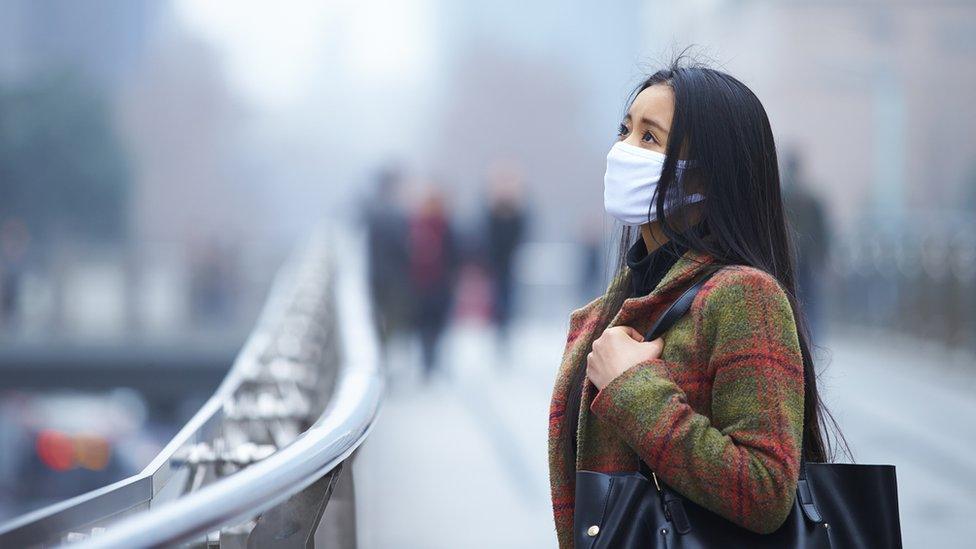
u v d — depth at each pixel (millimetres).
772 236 4961
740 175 4887
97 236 97188
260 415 8086
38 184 96062
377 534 13836
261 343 10547
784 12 78688
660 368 4637
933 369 27547
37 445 56219
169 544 3459
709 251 4828
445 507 15289
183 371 53531
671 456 4484
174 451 5242
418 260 29031
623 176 5008
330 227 34344
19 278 55062
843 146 78062
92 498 4379
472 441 20266
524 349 36500
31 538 4031
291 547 4875
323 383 12422
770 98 78562
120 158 98562
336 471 5160
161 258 56812
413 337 29781
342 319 11047
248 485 3990
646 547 4523
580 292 47875
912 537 13281
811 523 4574
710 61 5719
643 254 5207
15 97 96625
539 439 20531
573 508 5062
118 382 53375
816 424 4992
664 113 4988
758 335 4574
